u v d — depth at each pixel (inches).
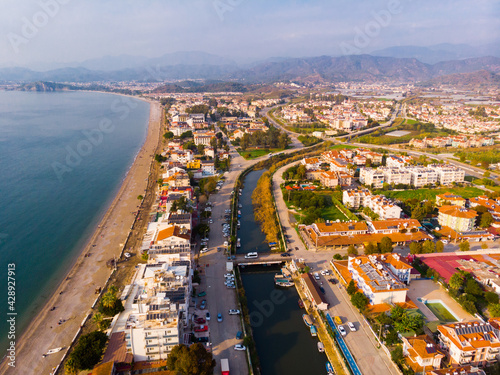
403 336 5930.1
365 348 5984.3
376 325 6441.9
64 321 6752.0
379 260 7819.9
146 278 6963.6
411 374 5270.7
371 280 7007.9
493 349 5423.2
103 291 7573.8
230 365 5669.3
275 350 6156.5
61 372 5585.6
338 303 7130.9
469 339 5452.8
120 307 6584.6
